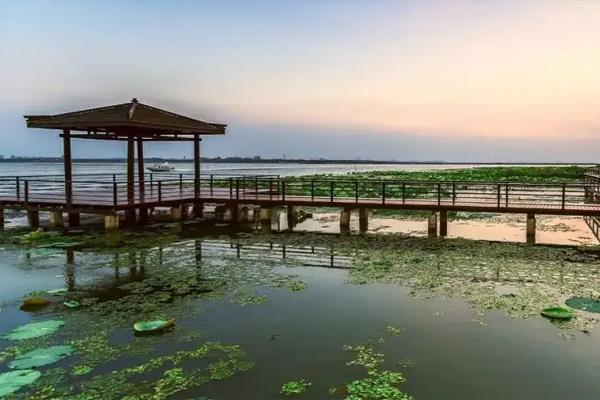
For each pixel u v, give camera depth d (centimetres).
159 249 1127
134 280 864
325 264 982
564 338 586
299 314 682
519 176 3256
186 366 518
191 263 992
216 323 647
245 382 481
